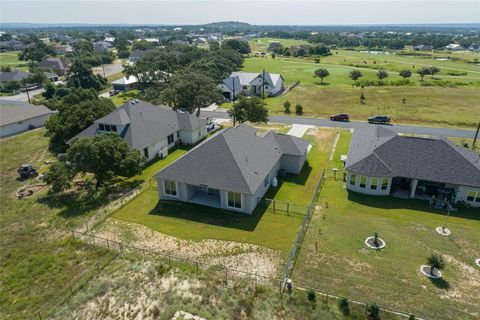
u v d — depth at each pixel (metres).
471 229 30.95
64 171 37.22
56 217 34.38
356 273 25.11
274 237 29.84
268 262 26.64
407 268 25.56
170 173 35.59
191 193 36.62
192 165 35.41
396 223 32.03
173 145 54.22
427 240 29.17
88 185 41.12
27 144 57.09
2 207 37.09
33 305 23.53
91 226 32.34
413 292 23.17
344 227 31.31
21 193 39.59
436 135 58.91
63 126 52.31
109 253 28.31
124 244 29.41
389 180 36.91
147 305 22.59
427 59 180.50
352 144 45.47
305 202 36.25
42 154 52.91
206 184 33.84
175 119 55.56
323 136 59.38
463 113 71.50
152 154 48.97
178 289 23.80
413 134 59.72
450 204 35.31
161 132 50.72
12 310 23.20
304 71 138.38
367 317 21.03
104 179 40.53
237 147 36.62
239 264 26.48
